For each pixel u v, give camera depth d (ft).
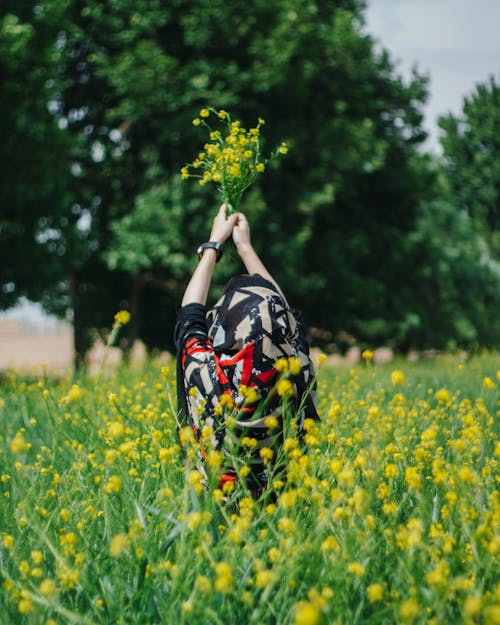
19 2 56.65
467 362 34.55
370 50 70.33
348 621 6.55
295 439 8.88
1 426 15.93
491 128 123.24
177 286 76.23
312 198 64.75
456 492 8.16
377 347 93.09
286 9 64.28
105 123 72.28
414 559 6.91
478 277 130.41
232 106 61.93
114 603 7.17
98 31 66.69
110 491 8.79
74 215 69.31
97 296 81.46
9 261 59.41
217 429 8.50
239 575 7.47
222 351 8.93
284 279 66.13
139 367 33.63
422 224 111.65
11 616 7.23
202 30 61.67
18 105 54.90
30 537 8.82
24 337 208.95
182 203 61.21
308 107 68.28
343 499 7.54
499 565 7.04
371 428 10.21
